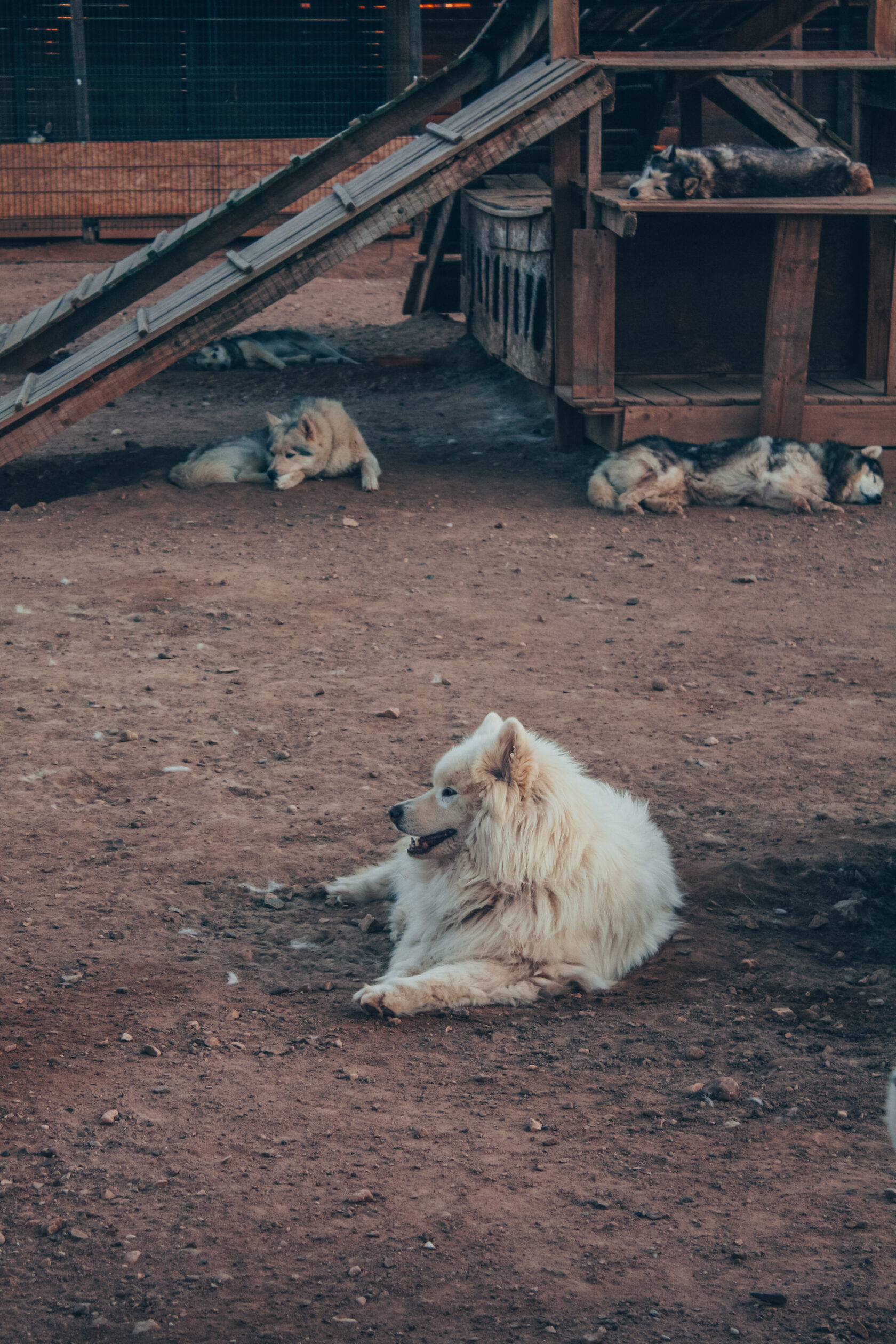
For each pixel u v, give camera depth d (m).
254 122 25.39
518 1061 3.76
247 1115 3.41
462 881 4.22
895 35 11.54
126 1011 3.95
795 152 10.91
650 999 4.18
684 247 12.51
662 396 11.52
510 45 13.20
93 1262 2.79
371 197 10.57
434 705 6.70
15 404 10.76
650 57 10.95
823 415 11.24
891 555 9.64
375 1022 3.99
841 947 4.53
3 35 24.12
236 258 11.50
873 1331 2.57
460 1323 2.61
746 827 5.38
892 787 5.76
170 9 24.55
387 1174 3.15
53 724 6.36
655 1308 2.65
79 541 9.83
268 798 5.62
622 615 8.29
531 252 12.93
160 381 16.44
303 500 11.05
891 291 11.17
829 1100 3.52
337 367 16.81
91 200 24.16
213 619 8.08
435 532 10.22
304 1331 2.58
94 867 4.95
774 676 7.21
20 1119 3.35
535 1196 3.06
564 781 4.29
